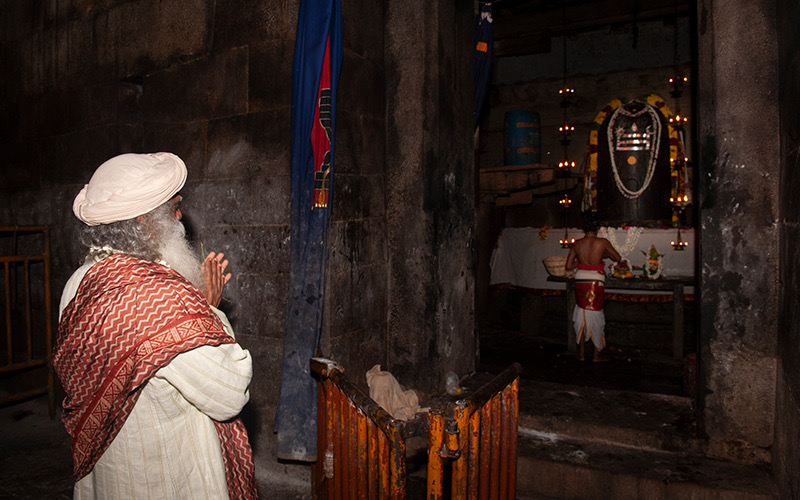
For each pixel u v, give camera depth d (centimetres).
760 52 286
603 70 930
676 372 575
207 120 382
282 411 336
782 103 273
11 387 529
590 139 764
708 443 312
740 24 289
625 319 704
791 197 253
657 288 632
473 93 454
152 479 134
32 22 492
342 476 208
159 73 405
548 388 420
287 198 349
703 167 302
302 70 326
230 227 373
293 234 332
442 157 397
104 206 132
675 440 322
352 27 355
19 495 347
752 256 293
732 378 303
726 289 301
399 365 393
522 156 892
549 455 324
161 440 135
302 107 326
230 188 373
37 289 496
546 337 747
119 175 135
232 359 137
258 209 361
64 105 468
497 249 812
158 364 123
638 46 906
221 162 376
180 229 149
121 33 426
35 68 490
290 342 334
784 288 271
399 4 384
